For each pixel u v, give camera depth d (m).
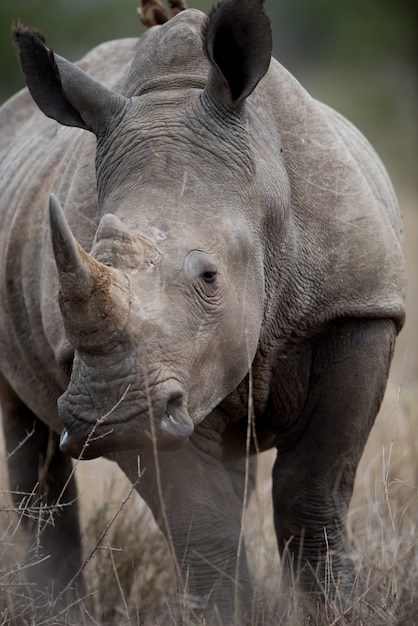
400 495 14.12
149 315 9.06
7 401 14.48
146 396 8.91
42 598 12.50
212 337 9.55
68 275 8.70
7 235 13.40
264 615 11.06
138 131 10.26
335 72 60.59
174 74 10.80
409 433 15.88
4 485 14.36
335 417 11.72
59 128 13.80
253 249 10.20
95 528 13.97
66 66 10.61
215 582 10.82
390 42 56.28
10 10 60.28
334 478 11.91
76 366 9.15
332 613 10.99
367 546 12.66
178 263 9.35
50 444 13.95
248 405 11.26
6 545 11.93
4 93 59.75
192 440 11.15
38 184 13.20
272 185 10.61
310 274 11.31
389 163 51.28
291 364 11.70
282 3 64.19
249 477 14.13
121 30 61.31
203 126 10.20
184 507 10.91
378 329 11.69
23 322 13.18
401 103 55.25
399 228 13.04
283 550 12.23
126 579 13.00
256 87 11.19
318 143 11.51
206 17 10.07
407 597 11.16
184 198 9.81
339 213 11.43
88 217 11.55
